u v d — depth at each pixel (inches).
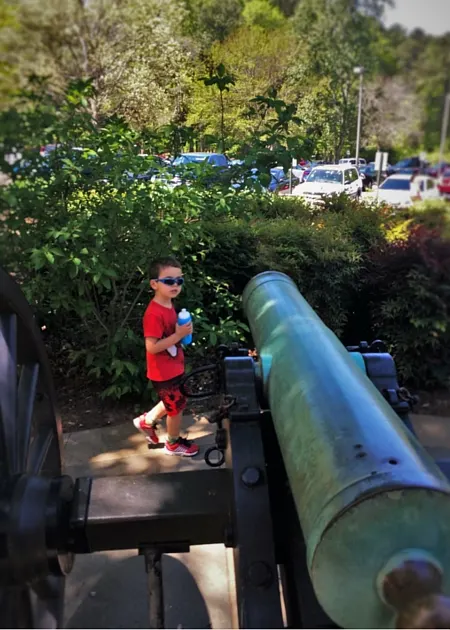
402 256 89.4
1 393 55.9
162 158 107.3
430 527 34.9
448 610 33.3
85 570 76.2
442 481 36.8
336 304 116.3
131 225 107.0
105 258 106.0
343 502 35.4
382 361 74.5
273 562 51.1
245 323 147.3
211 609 71.4
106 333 125.3
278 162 84.7
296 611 50.1
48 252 79.4
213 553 81.7
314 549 36.3
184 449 107.0
